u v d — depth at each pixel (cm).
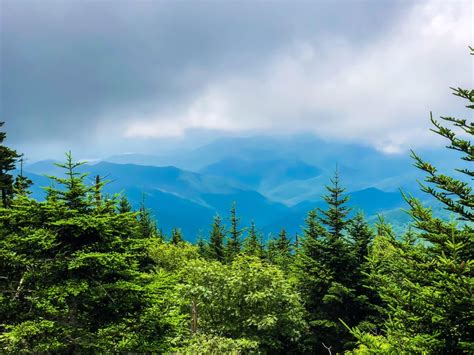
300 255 2494
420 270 658
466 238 622
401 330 671
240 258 2262
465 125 608
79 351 1022
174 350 1296
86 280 1034
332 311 2327
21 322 1018
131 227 1205
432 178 641
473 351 568
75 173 1098
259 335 1972
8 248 1054
